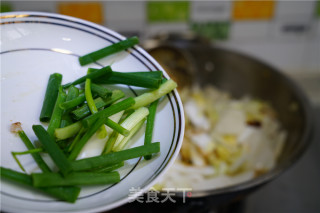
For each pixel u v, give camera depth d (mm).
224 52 683
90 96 290
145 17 709
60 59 317
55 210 250
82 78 307
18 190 255
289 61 810
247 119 658
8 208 234
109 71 306
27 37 311
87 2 672
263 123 653
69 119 294
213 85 729
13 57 305
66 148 279
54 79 304
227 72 711
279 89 660
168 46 618
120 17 702
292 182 679
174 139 281
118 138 291
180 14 714
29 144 277
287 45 784
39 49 313
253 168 581
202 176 548
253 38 768
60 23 319
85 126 274
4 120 284
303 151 504
